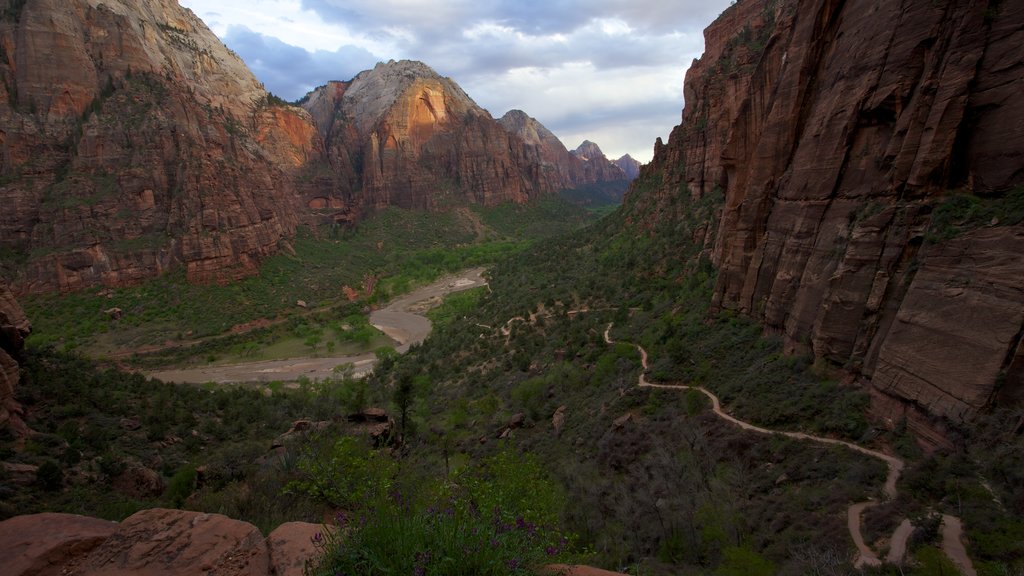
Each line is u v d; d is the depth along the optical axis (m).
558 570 6.94
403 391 49.38
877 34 32.81
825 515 21.52
